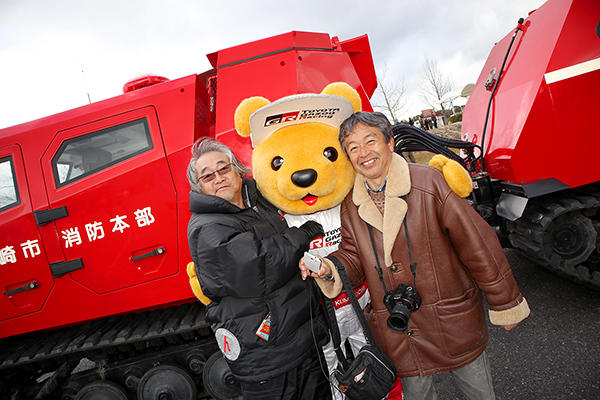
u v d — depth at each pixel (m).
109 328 2.52
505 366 2.43
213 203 1.53
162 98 2.29
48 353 2.38
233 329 1.49
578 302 2.93
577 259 2.72
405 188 1.40
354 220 1.58
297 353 1.52
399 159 1.47
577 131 2.43
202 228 1.48
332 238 1.99
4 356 2.48
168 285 2.23
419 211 1.41
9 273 2.23
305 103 1.69
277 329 1.48
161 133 2.24
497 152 2.78
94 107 2.32
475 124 3.58
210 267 1.45
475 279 1.41
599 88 2.40
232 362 1.52
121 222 2.20
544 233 2.73
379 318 1.53
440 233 1.42
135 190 2.19
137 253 2.21
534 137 2.47
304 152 1.75
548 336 2.61
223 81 2.16
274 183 1.81
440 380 2.52
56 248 2.22
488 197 3.02
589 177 2.45
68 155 2.30
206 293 1.55
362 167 1.45
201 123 2.41
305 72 2.13
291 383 1.55
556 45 2.42
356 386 1.46
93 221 2.21
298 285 1.56
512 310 1.34
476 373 1.49
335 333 1.63
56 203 2.21
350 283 1.59
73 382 2.66
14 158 2.27
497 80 3.16
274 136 1.81
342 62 2.21
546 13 2.68
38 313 2.26
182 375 2.52
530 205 2.76
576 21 2.40
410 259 1.43
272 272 1.42
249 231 1.54
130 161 2.22
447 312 1.42
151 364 2.59
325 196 1.84
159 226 2.19
